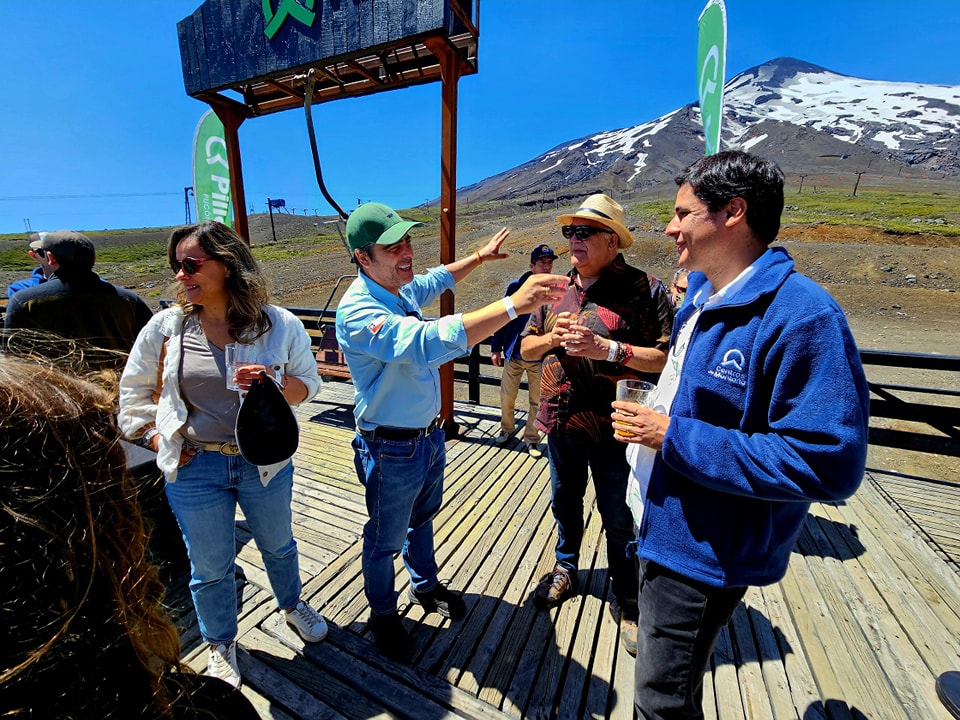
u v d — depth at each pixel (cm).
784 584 208
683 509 104
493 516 266
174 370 136
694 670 108
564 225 174
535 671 166
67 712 38
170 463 137
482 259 213
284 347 152
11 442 36
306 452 351
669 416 111
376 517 161
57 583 37
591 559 228
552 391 184
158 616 49
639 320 168
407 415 154
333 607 195
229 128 399
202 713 52
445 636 181
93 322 245
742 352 96
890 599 199
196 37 349
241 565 221
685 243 104
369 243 142
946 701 151
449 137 309
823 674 163
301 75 322
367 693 157
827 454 82
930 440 308
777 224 98
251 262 144
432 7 266
